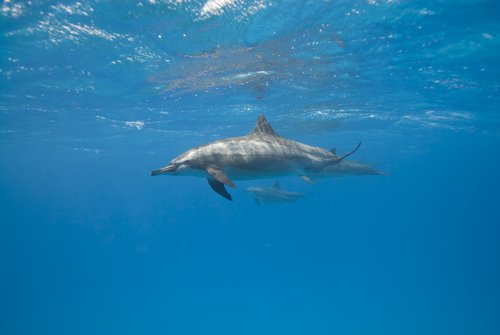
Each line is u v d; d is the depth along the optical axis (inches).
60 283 1502.2
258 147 251.4
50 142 1090.7
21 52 365.7
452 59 425.4
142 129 904.3
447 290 1050.1
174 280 1370.6
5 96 545.3
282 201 621.3
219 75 484.1
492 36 350.9
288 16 298.2
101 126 834.8
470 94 614.2
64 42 342.6
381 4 281.6
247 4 276.2
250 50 384.5
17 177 2733.8
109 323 889.5
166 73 458.9
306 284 1142.3
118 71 442.9
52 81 475.5
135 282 1378.0
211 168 227.9
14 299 1240.8
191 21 301.9
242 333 776.3
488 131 1106.1
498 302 913.5
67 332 849.5
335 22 313.4
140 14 286.8
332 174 423.2
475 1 276.5
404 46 381.1
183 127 904.3
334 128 992.9
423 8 289.4
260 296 1035.3
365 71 478.6
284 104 685.9
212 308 951.6
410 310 863.7
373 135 1163.9
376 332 737.6
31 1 260.2
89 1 263.6
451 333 732.0
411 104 698.2
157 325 855.7
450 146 1529.3
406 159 2215.8
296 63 439.5
